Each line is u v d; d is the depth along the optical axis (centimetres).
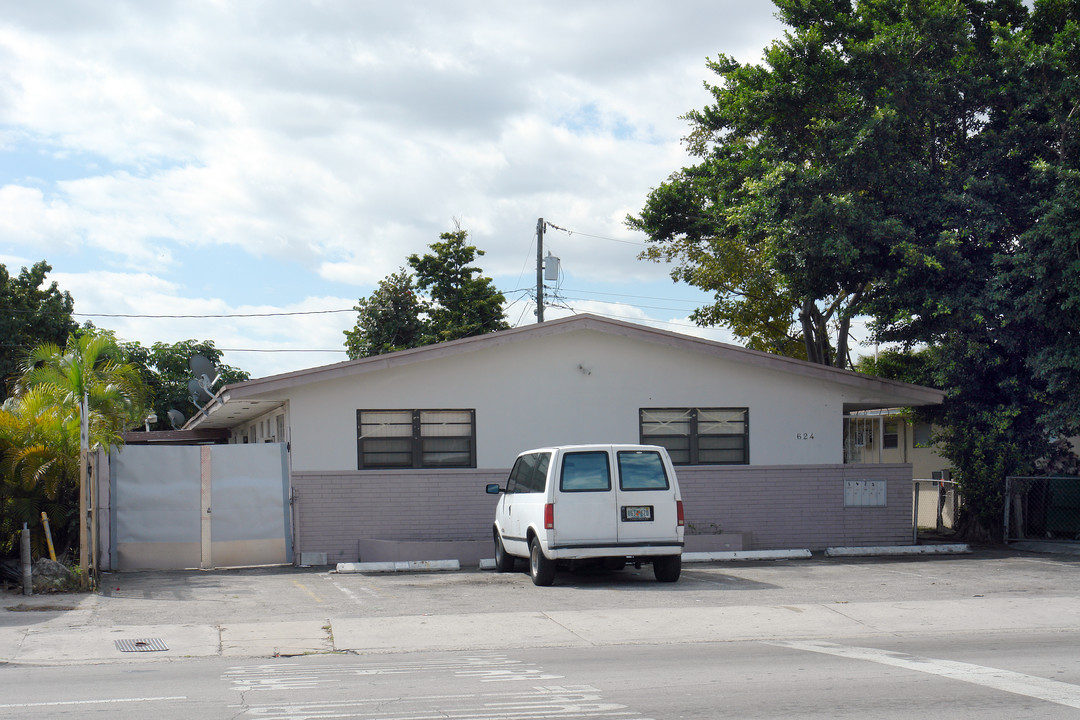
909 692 743
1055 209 1781
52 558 1457
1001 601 1285
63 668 919
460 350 1897
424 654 983
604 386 1983
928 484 2614
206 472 1752
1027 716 660
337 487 1814
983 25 2158
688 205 2930
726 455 2031
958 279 1975
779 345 3247
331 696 752
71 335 1655
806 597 1330
